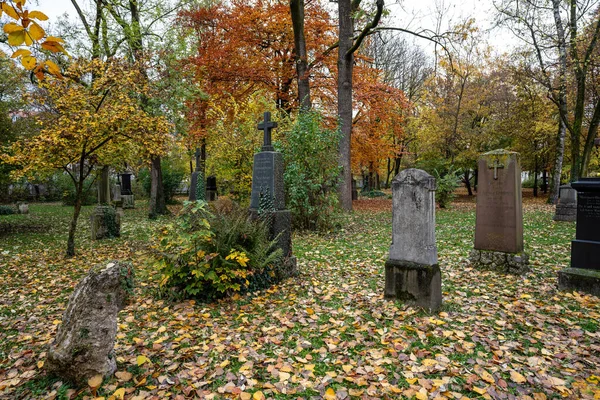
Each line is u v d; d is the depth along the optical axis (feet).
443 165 75.56
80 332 10.04
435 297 15.57
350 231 38.37
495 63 84.94
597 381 10.12
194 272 16.20
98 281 10.23
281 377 10.61
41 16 6.98
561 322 13.99
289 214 22.08
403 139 97.81
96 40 46.16
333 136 37.17
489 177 21.52
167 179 83.61
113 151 28.91
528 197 89.81
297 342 12.91
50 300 17.88
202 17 61.21
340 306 16.38
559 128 66.18
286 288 19.22
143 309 16.37
